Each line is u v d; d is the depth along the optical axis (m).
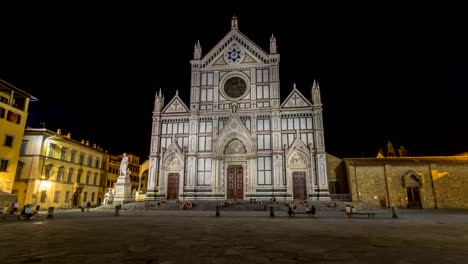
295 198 45.69
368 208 42.34
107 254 10.54
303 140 47.56
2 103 40.84
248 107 50.41
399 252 11.05
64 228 19.58
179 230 18.27
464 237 15.36
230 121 49.59
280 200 45.09
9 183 40.91
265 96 50.53
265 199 45.75
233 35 54.12
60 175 51.69
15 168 42.19
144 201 46.19
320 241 13.80
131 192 49.72
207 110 51.16
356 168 46.84
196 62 53.62
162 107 53.00
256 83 51.34
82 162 58.28
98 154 64.50
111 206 43.00
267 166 47.38
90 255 10.35
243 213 35.03
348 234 16.48
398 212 36.69
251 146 48.09
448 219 27.12
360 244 12.95
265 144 48.38
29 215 27.94
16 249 11.57
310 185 45.41
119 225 21.56
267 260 9.60
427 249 11.71
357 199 45.34
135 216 31.22
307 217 29.92
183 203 42.38
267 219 27.45
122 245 12.52
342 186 49.25
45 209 46.69
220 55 53.66
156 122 51.47
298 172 46.62
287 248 11.87
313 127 47.88
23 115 44.50
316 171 46.03
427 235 16.14
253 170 47.16
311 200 44.56
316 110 48.12
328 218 28.80
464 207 43.44
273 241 13.74
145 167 56.75
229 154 49.47
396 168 46.16
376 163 46.75
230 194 47.88
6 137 41.19
